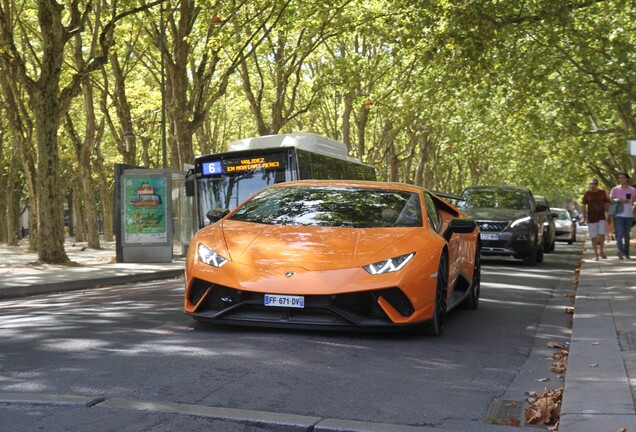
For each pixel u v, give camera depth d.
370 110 35.22
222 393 4.51
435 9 17.30
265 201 7.64
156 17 25.25
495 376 5.41
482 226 17.25
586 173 53.56
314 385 4.80
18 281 13.86
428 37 18.12
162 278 16.89
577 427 3.89
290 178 16.06
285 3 22.73
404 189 7.84
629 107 26.61
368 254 6.43
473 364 5.79
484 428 4.04
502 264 18.16
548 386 5.15
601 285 11.51
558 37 19.11
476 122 39.41
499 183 72.81
